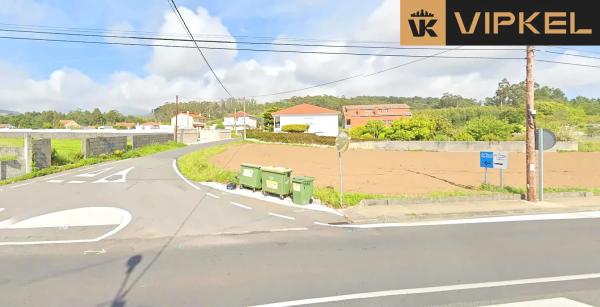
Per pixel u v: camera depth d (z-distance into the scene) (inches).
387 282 193.5
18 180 592.1
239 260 227.8
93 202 415.5
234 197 450.3
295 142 1535.4
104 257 232.5
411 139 1409.9
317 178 629.6
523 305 167.2
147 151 1190.3
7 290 181.5
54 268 212.4
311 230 302.7
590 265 220.7
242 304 167.0
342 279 197.2
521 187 532.4
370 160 976.3
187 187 526.3
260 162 901.8
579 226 315.3
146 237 279.7
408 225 320.8
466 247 256.1
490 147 1195.9
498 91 3528.5
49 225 313.3
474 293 180.1
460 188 524.1
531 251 247.0
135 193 475.8
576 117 1964.8
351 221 332.2
